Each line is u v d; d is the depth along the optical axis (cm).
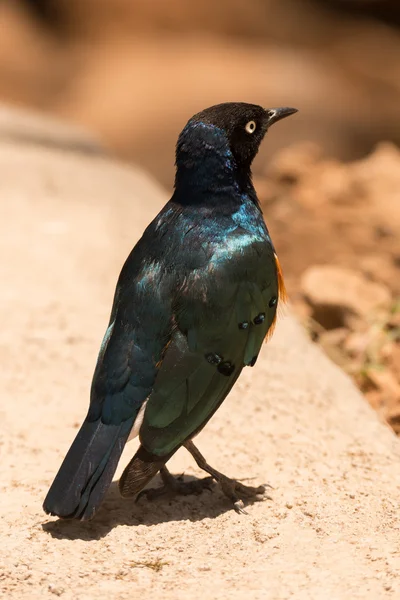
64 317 1334
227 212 887
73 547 806
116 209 1881
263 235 903
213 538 823
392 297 1734
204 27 5244
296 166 2439
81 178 2112
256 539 820
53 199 1916
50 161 2225
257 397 1102
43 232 1702
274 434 1019
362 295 1544
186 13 5244
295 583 745
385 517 852
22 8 5116
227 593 734
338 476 933
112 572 769
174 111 4222
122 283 871
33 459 973
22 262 1547
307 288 1552
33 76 4688
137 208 1919
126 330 832
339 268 1856
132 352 820
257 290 870
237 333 848
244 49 5078
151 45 5012
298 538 819
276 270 899
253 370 1173
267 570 768
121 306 852
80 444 790
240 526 841
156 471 794
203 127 884
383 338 1402
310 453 980
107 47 5003
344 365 1362
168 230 877
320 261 1930
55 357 1214
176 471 951
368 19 5828
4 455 979
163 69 4659
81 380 1155
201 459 878
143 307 838
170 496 894
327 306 1512
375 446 998
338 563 775
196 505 880
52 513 762
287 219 2159
